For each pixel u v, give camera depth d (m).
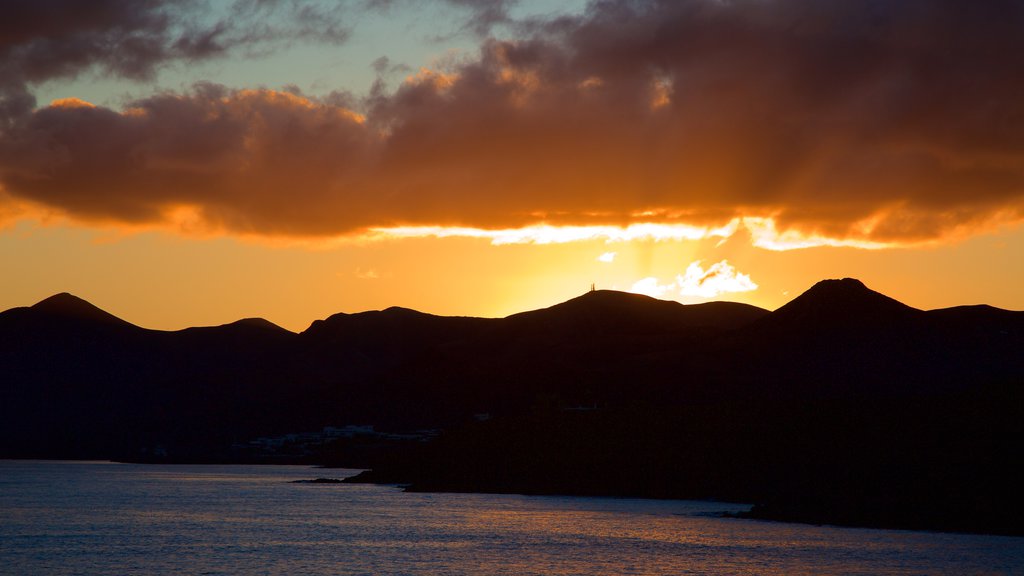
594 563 88.06
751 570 82.56
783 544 96.56
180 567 88.12
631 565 86.56
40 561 91.94
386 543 102.88
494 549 97.50
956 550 90.25
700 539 101.56
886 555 88.06
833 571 80.62
